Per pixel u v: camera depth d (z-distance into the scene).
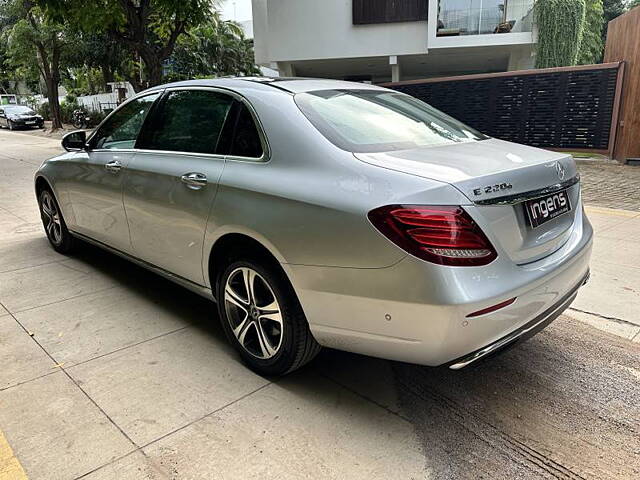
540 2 14.55
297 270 2.27
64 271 4.24
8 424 2.26
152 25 12.39
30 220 6.11
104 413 2.33
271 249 2.36
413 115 2.94
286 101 2.61
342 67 20.17
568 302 2.56
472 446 2.13
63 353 2.88
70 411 2.35
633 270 4.21
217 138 2.83
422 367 2.76
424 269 1.91
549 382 2.62
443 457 2.06
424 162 2.19
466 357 2.02
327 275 2.16
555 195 2.39
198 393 2.50
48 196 4.62
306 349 2.46
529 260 2.20
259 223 2.39
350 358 2.86
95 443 2.13
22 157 13.01
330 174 2.23
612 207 6.61
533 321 2.23
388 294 2.00
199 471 1.98
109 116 3.88
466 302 1.90
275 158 2.46
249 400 2.45
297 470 1.99
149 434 2.19
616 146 10.73
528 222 2.19
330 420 2.30
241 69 27.19
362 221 2.03
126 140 3.59
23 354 2.87
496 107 12.03
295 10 17.12
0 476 1.95
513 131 11.94
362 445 2.13
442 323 1.91
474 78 12.16
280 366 2.53
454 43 15.55
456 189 1.95
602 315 3.40
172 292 3.81
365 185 2.09
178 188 2.91
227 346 2.98
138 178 3.26
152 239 3.25
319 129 2.42
